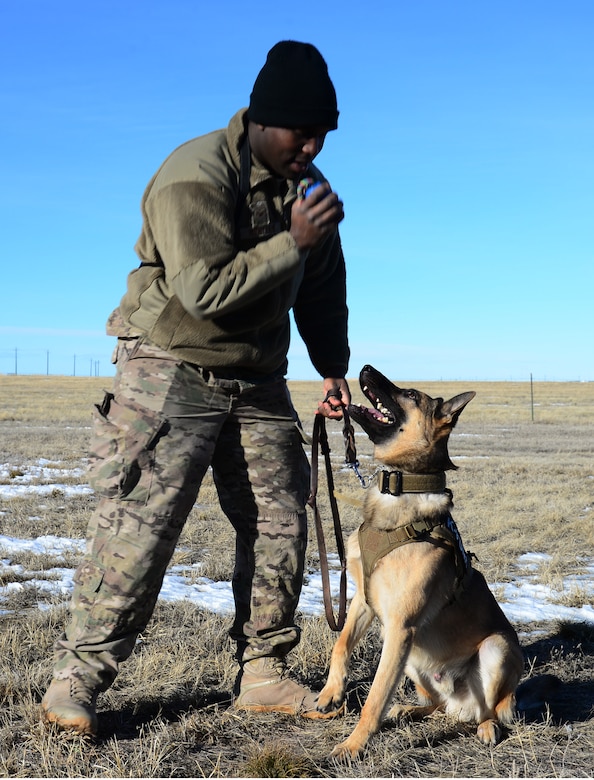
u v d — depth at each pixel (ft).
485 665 13.65
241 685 13.80
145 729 12.67
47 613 18.63
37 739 11.64
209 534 29.78
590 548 30.48
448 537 13.29
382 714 12.39
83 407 136.98
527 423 118.93
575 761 12.27
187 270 10.86
